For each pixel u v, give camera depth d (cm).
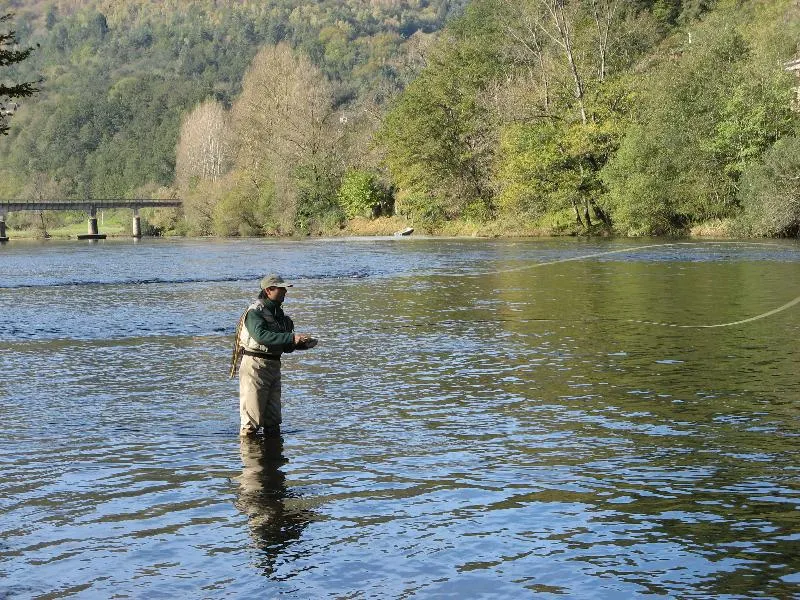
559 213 7131
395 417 1086
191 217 11312
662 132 5806
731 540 672
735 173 5712
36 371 1462
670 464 866
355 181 9212
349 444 962
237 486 820
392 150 8550
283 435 1007
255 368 1011
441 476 841
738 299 2316
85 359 1584
